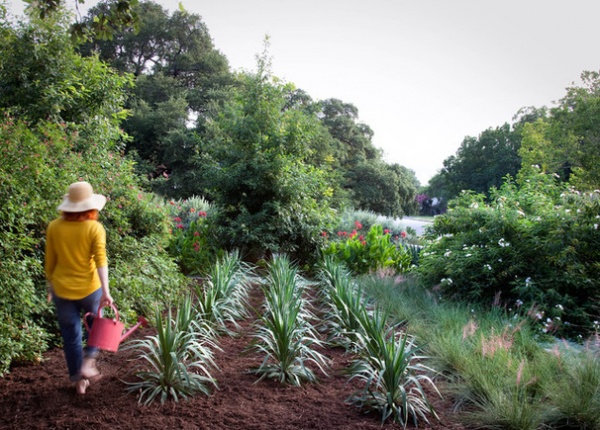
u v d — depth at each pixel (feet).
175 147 90.63
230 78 118.83
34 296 14.20
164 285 20.88
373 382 13.56
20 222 14.58
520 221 24.79
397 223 66.08
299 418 11.46
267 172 35.63
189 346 13.35
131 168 23.15
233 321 18.83
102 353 15.20
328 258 29.89
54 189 16.12
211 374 13.97
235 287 22.74
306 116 38.96
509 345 14.97
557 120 103.76
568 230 22.47
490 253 23.73
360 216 66.39
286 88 38.50
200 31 130.31
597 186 85.05
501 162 152.05
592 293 21.49
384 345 12.53
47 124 18.17
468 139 164.14
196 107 114.83
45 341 14.67
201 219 40.16
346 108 152.15
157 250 22.07
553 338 18.97
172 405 11.76
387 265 32.35
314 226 36.32
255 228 34.27
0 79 23.85
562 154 104.83
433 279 26.18
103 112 25.72
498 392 12.28
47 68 24.22
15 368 13.62
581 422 11.41
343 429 11.00
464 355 14.65
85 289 12.05
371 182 128.47
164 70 124.67
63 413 11.07
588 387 12.32
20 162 14.70
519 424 11.07
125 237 19.84
